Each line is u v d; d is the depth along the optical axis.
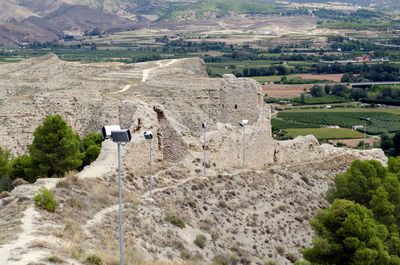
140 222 45.56
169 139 65.69
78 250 35.06
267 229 58.25
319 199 71.38
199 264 43.97
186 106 118.69
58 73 186.12
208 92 124.69
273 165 77.00
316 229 47.91
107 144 58.47
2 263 30.67
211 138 66.94
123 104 66.19
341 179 59.06
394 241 48.41
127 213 45.94
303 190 71.56
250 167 71.81
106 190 48.78
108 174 52.38
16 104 112.44
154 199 51.53
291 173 75.19
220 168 67.00
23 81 163.38
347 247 43.88
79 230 39.22
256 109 85.25
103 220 42.62
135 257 38.50
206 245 48.50
